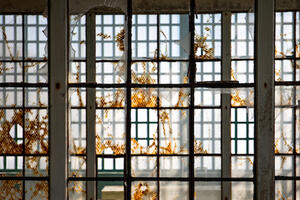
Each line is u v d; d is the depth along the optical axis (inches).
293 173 136.3
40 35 157.8
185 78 171.2
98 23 171.6
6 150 152.6
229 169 156.5
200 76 169.3
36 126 153.8
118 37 170.9
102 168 204.2
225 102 157.6
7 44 157.8
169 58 173.9
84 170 164.6
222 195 156.6
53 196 80.4
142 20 174.6
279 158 152.1
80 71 157.5
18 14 151.6
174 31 175.3
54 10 81.0
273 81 80.7
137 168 171.6
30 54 157.4
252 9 153.5
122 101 169.2
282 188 152.3
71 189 156.0
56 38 81.0
